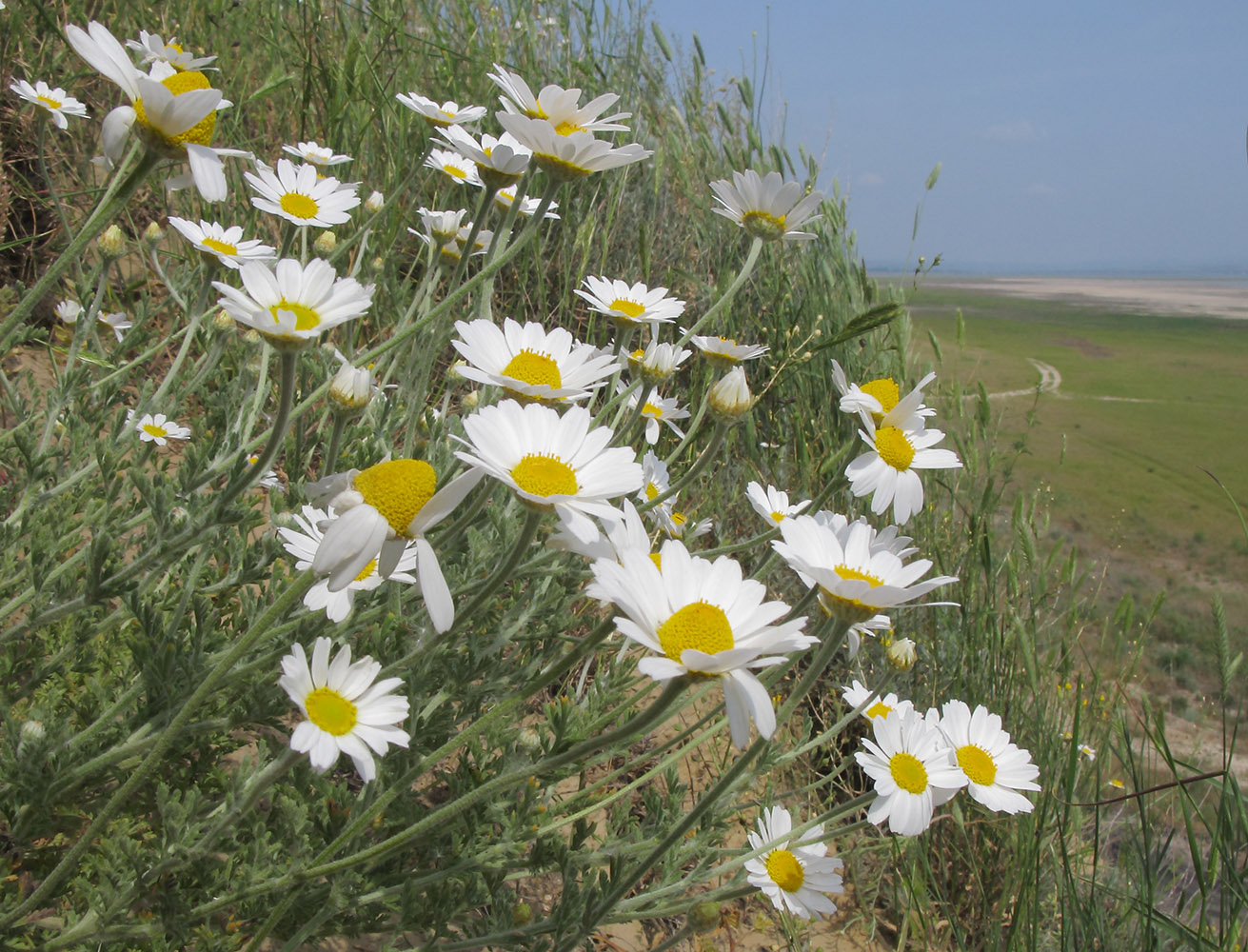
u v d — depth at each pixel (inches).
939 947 20.6
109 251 16.8
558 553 14.0
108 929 11.1
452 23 34.1
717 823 15.4
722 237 34.7
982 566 23.3
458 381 20.2
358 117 26.1
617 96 15.3
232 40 29.3
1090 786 23.1
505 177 15.9
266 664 12.3
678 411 21.0
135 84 9.8
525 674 14.6
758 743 10.5
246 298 10.1
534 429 9.6
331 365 18.6
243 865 11.8
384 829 13.0
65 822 13.1
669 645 8.6
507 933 12.4
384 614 13.9
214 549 14.5
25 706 13.5
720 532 25.6
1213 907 19.7
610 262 31.3
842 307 32.3
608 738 8.8
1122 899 19.1
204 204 25.5
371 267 22.9
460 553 14.5
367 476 9.0
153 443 17.7
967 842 20.4
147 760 9.9
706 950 17.5
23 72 25.9
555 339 11.4
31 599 13.6
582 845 14.3
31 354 24.5
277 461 20.1
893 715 14.6
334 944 14.6
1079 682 19.5
